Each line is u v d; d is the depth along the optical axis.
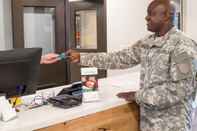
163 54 1.97
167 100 1.91
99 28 5.01
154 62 2.01
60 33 4.82
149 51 2.07
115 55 2.34
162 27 2.02
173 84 1.91
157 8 2.01
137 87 2.56
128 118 2.23
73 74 4.79
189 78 1.89
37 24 4.60
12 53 1.93
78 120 1.89
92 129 1.98
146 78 2.06
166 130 2.00
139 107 2.29
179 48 1.91
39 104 2.06
